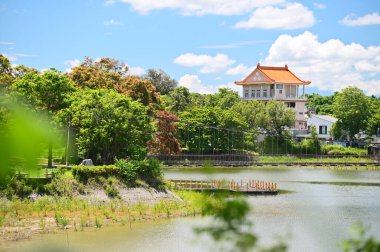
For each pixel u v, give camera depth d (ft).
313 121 447.42
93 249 102.73
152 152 274.57
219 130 335.26
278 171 303.68
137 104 184.55
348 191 212.84
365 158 348.18
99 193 150.41
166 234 116.88
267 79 448.24
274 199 183.52
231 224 16.14
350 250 20.66
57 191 142.92
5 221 121.90
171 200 158.40
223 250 16.31
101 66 262.88
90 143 174.19
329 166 321.73
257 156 330.54
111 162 177.88
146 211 142.61
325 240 114.42
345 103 413.39
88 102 176.96
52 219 127.75
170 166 265.95
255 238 15.90
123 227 123.95
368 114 414.00
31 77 181.98
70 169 154.51
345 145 414.41
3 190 134.00
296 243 110.22
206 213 17.47
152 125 188.24
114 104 180.24
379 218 146.82
